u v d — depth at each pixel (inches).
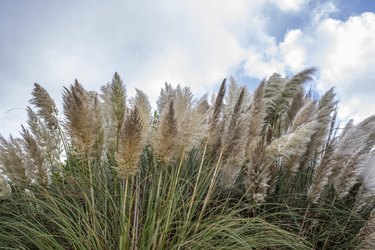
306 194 159.3
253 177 146.3
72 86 129.9
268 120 186.9
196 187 141.6
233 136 151.3
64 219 127.8
